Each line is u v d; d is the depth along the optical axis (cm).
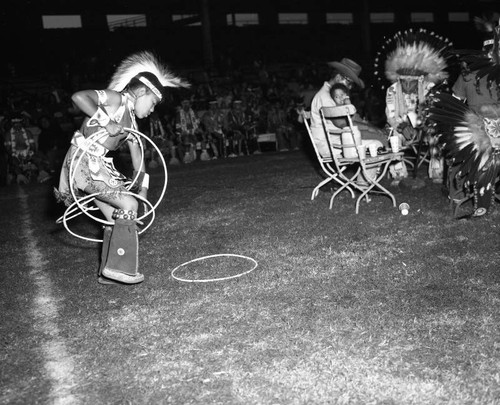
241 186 788
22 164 1282
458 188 531
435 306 320
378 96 1689
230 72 2348
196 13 3191
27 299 385
